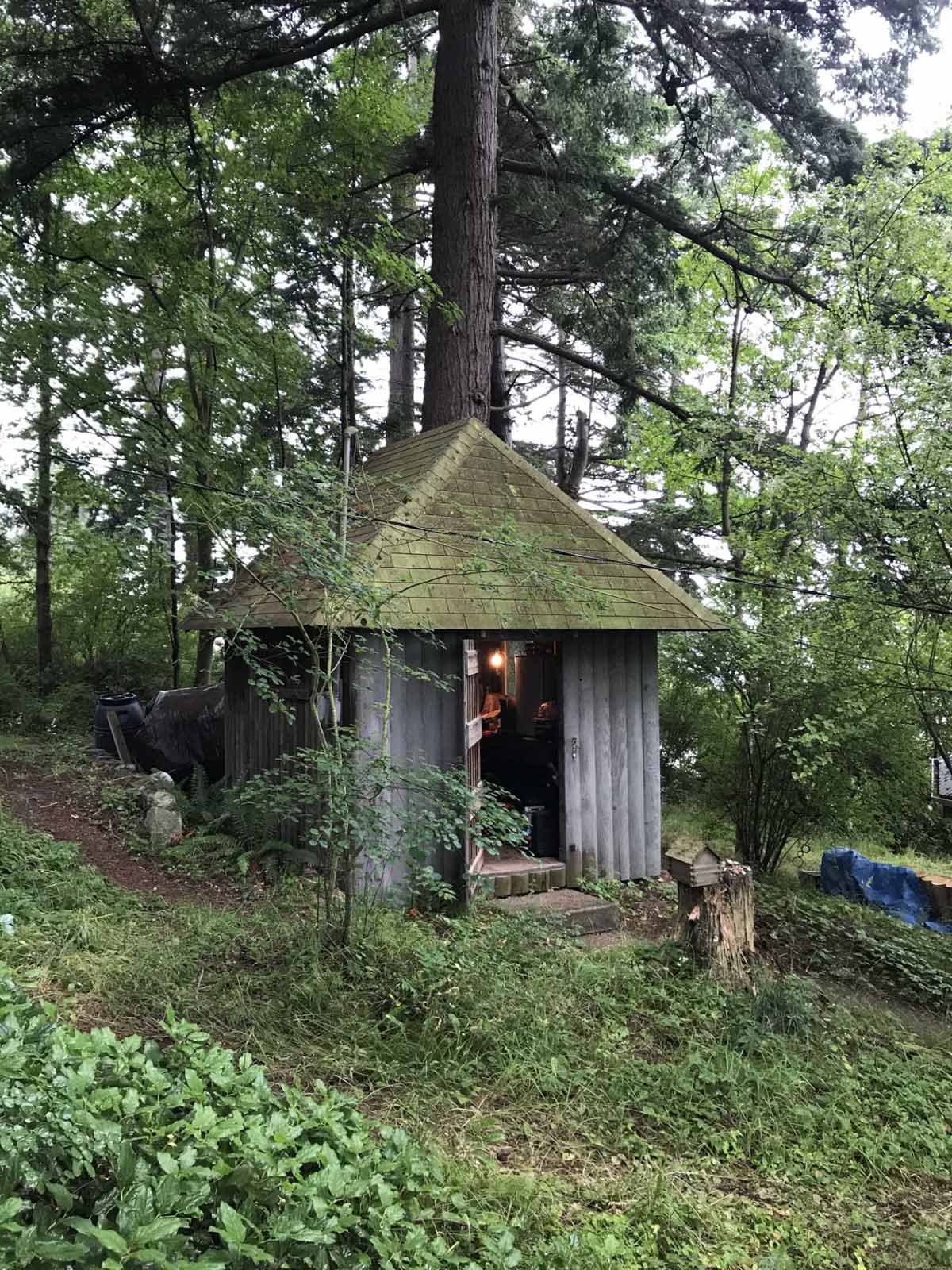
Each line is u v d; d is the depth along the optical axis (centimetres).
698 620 852
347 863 566
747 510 1530
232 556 557
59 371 833
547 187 1361
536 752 991
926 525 766
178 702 1139
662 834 1102
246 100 1241
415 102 1526
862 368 827
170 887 697
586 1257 324
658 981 623
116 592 1412
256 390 1109
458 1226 323
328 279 1252
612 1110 454
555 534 846
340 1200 290
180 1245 227
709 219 1450
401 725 752
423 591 744
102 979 481
